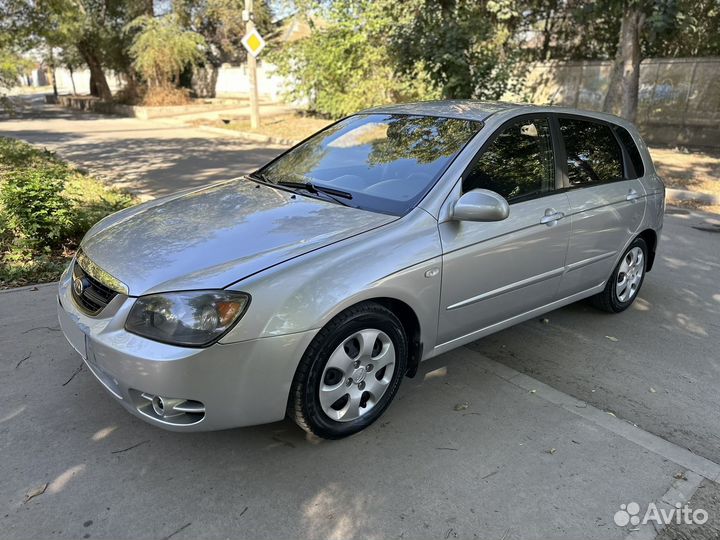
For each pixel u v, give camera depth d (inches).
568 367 150.8
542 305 153.7
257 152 534.3
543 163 147.3
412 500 101.3
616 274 177.2
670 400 136.6
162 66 949.8
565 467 111.2
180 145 574.9
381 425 122.3
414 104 163.8
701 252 253.6
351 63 652.7
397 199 126.2
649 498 104.1
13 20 546.3
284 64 725.9
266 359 99.2
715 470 112.0
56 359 142.3
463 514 98.6
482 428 122.4
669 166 446.3
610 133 173.6
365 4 613.3
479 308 133.7
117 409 123.7
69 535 91.2
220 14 1100.5
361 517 97.1
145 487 102.0
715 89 534.9
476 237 126.6
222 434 117.3
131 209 143.3
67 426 117.6
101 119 877.8
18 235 219.1
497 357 155.0
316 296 102.2
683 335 171.9
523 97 523.2
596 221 158.4
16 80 649.6
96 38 990.4
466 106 153.5
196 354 95.0
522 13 610.5
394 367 120.3
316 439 116.6
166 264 106.2
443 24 454.6
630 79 444.8
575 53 700.7
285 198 134.3
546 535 95.0
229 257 106.2
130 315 100.3
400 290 113.4
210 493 101.2
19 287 185.6
